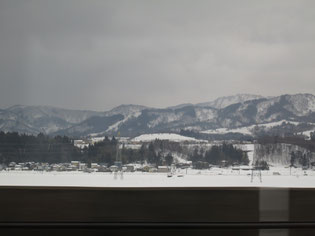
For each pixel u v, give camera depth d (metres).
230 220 5.43
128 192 5.40
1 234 5.09
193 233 5.23
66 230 5.11
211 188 5.50
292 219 5.54
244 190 5.54
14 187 5.44
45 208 5.36
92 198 5.38
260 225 5.32
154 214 5.38
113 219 5.33
